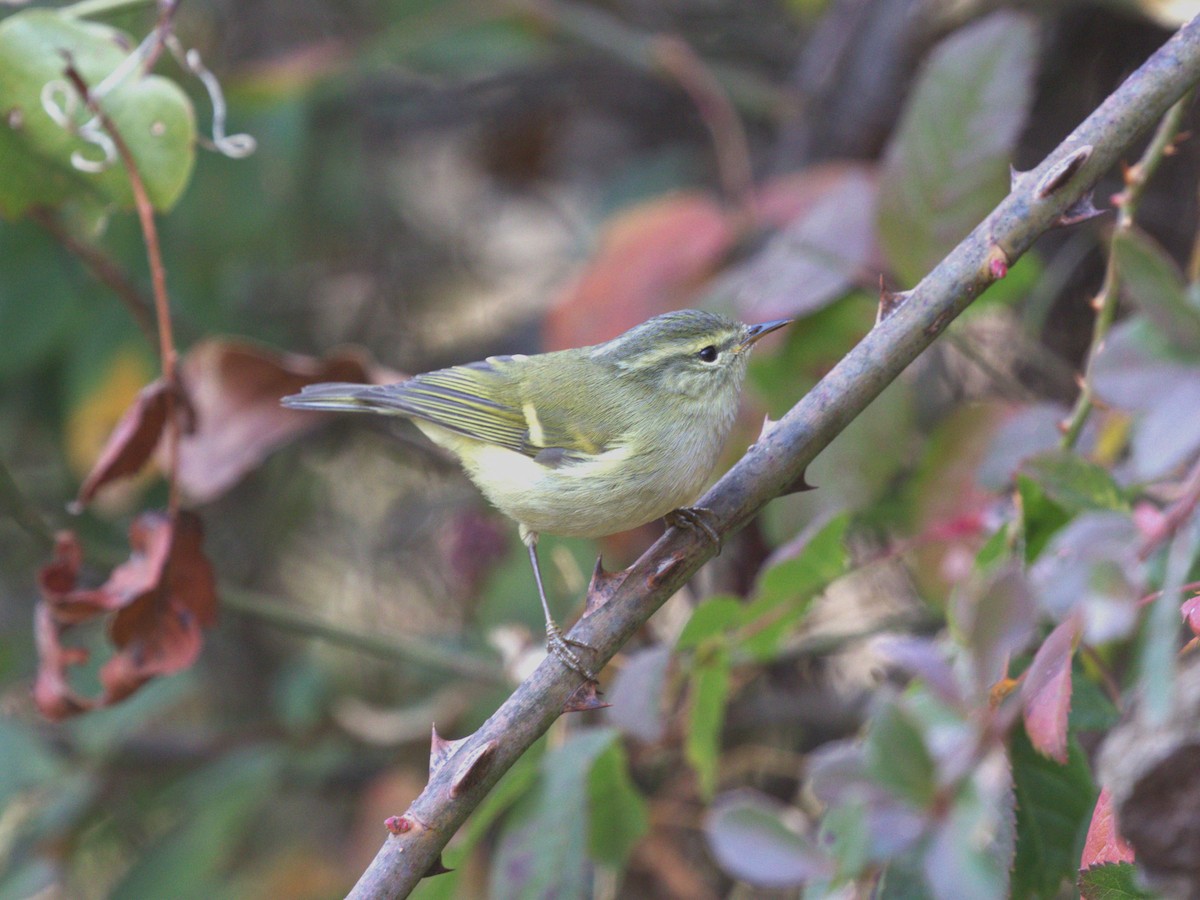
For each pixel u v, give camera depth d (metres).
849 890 5.43
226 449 8.66
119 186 7.70
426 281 14.77
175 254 11.88
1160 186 10.03
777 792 11.12
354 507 14.49
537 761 7.20
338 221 13.69
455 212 15.01
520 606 10.22
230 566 14.30
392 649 10.86
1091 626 3.98
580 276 9.17
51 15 7.52
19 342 11.72
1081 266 10.45
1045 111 10.61
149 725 12.75
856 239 8.20
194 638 7.62
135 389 11.95
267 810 12.94
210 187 11.80
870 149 10.94
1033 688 4.76
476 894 10.09
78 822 11.92
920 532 7.87
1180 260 9.91
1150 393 4.73
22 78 7.44
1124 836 4.57
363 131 14.05
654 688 6.84
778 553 6.57
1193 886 4.48
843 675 11.48
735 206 10.25
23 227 11.65
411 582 14.14
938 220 7.51
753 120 13.33
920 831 4.29
